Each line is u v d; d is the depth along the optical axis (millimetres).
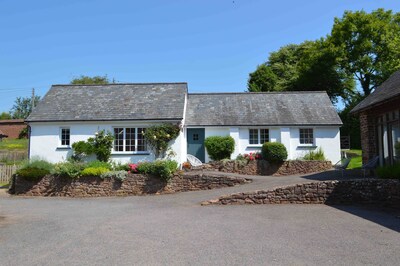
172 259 6254
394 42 37812
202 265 5895
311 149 23531
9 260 6379
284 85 45812
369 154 16812
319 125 23484
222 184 16781
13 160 34344
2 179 22422
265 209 11656
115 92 25094
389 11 40406
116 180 17469
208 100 26875
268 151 21453
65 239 7957
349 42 39781
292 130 23719
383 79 38062
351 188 12633
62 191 17766
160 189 17234
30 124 22062
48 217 11141
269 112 24844
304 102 26031
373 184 12406
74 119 21750
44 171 18109
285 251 6645
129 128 22047
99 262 6172
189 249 6883
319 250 6684
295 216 10328
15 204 14648
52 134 21969
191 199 14352
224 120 24047
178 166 20578
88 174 17578
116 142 21984
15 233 8703
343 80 43219
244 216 10445
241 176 17906
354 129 37906
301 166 21375
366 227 8680
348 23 39281
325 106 25375
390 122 15078
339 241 7328
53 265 6047
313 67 41562
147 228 8961
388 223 9156
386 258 6141
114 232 8586
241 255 6426
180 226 9125
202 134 24188
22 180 18281
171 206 12961
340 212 10914
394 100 14133
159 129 21281
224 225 9141
